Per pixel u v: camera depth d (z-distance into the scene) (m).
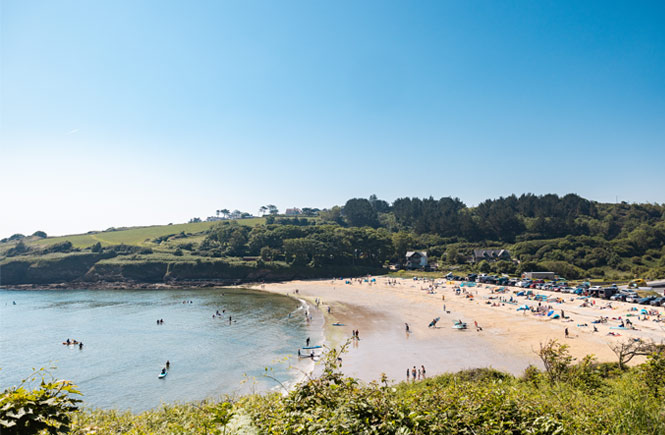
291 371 37.88
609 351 37.38
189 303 87.12
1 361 43.75
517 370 34.19
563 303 67.06
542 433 7.63
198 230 178.12
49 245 136.62
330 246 136.88
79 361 43.19
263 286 118.69
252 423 6.44
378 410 7.11
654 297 63.97
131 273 126.44
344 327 58.03
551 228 156.38
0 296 103.38
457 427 7.54
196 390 33.81
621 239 137.12
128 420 12.23
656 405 8.45
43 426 5.04
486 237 163.62
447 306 71.31
